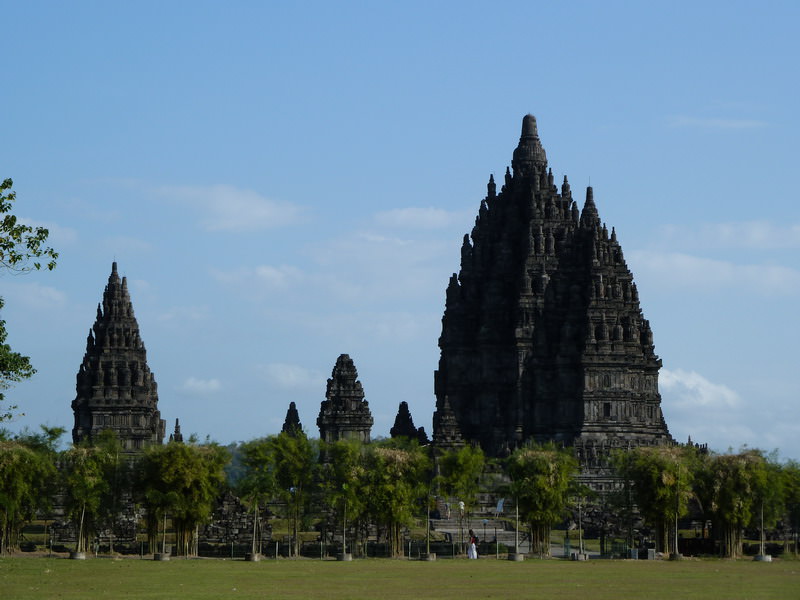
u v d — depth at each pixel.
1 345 133.50
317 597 122.06
